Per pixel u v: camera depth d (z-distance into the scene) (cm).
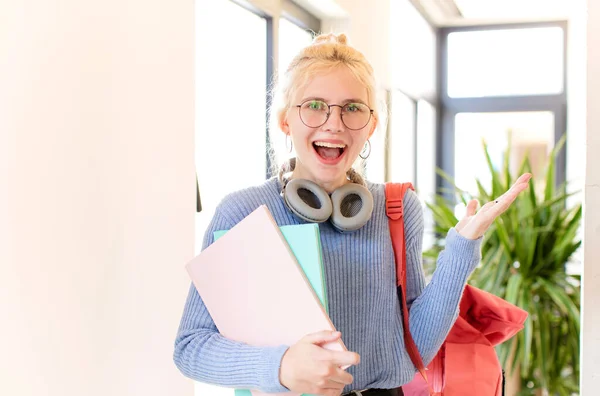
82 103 125
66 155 121
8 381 107
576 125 521
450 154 608
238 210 106
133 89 143
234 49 250
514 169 588
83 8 125
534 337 302
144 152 148
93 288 130
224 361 93
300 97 105
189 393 172
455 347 133
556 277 310
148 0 149
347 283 105
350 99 104
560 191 363
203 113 230
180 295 165
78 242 125
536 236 310
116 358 138
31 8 112
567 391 312
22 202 110
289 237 94
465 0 530
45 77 115
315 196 109
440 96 607
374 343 108
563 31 577
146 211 149
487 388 129
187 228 168
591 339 143
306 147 106
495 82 598
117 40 137
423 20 554
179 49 163
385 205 115
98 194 131
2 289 106
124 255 140
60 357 120
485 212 105
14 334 109
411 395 131
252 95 259
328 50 107
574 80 538
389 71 393
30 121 112
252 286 95
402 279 112
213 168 237
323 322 88
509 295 292
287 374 85
